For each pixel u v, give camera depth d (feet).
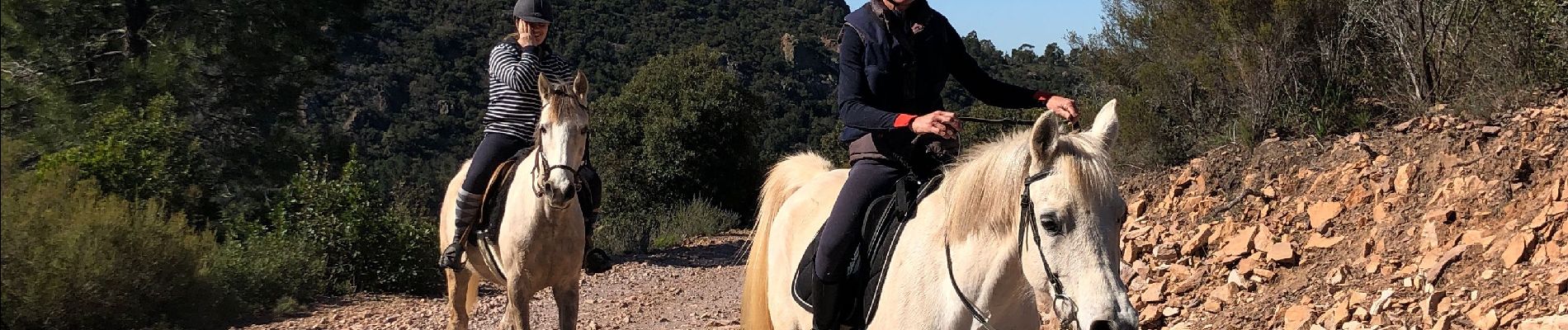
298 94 55.42
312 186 42.19
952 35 12.54
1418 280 17.67
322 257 40.27
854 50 11.74
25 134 24.41
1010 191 9.94
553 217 18.34
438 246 43.86
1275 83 32.01
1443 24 29.53
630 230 64.64
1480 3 28.81
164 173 41.24
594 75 156.66
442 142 131.54
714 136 86.33
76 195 28.68
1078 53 44.21
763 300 14.06
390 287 41.11
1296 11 32.22
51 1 41.50
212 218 45.24
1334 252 20.40
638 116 88.63
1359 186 23.29
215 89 51.70
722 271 47.50
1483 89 28.25
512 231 18.70
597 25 188.96
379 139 127.44
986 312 10.53
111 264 26.50
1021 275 10.39
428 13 170.71
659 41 182.91
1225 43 34.22
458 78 150.71
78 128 40.40
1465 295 16.81
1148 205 30.40
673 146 85.15
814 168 14.30
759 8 229.25
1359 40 33.45
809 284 12.09
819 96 174.81
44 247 25.20
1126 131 35.35
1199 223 25.70
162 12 49.19
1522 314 15.47
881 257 11.60
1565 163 19.39
